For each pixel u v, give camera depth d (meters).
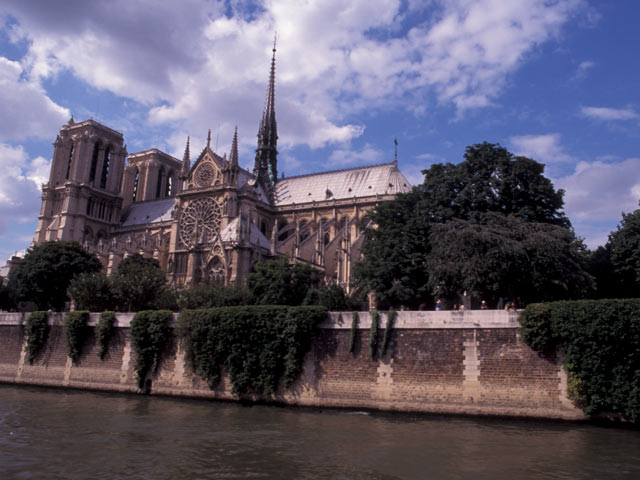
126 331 55.94
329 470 26.72
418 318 43.19
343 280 98.12
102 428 36.75
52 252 91.50
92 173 160.50
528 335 38.94
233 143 122.19
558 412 37.53
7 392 55.25
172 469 26.89
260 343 47.47
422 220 65.19
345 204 125.50
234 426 37.34
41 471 26.48
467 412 39.91
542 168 63.03
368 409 42.94
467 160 65.62
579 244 55.09
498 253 49.50
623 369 36.12
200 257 92.88
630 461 28.06
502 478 25.53
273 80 160.12
